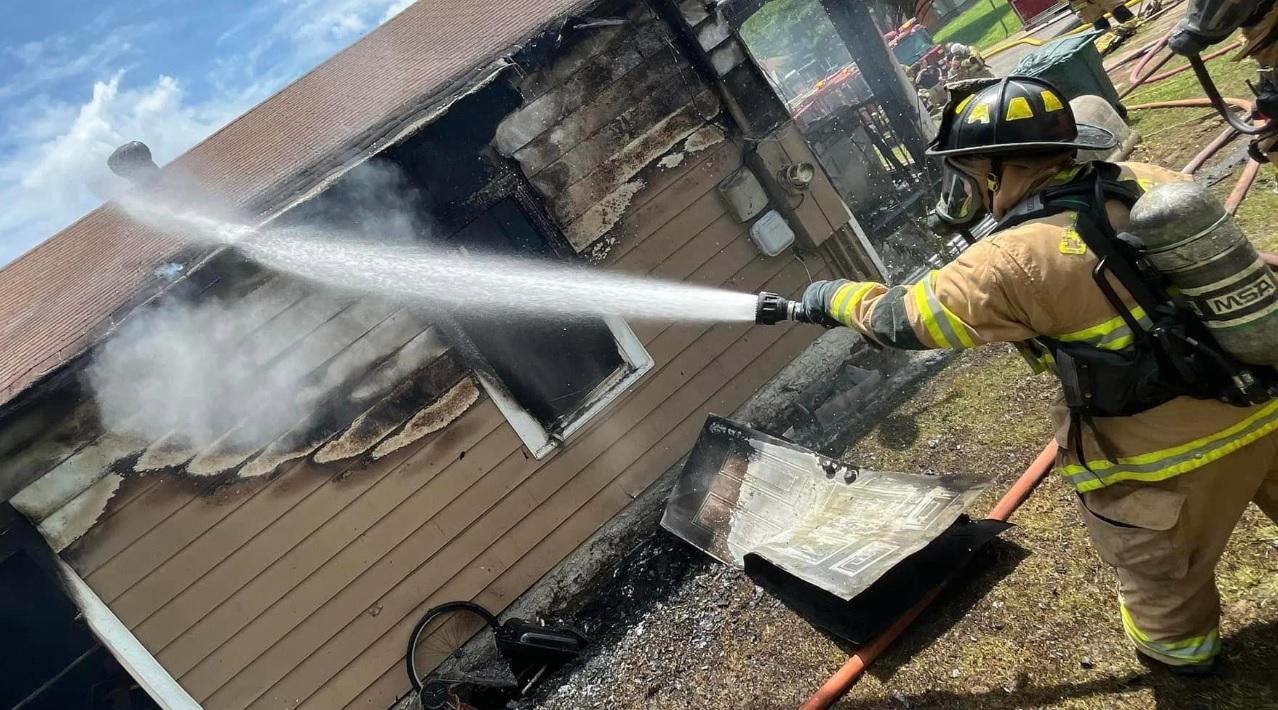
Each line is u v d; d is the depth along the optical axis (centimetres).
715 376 559
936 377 507
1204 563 198
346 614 478
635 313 534
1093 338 178
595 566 517
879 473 375
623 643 434
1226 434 180
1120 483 198
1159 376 174
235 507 461
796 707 312
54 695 639
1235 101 570
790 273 583
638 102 543
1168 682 227
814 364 576
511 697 450
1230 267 159
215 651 456
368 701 479
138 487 445
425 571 492
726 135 565
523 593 509
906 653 301
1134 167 189
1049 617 275
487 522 504
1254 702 208
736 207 560
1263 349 165
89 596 439
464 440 501
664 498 532
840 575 306
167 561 450
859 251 596
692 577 453
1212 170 509
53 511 433
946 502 317
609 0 526
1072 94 580
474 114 505
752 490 444
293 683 468
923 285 193
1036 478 336
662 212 552
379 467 486
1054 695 246
